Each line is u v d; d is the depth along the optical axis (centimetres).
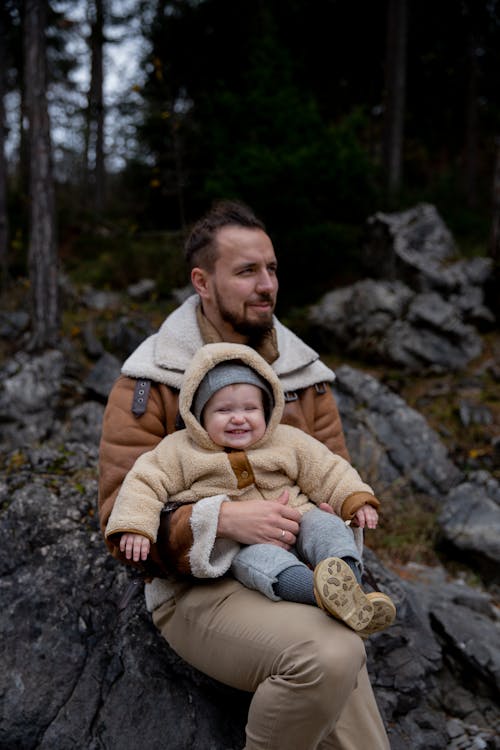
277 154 774
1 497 283
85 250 1238
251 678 181
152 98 1001
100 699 227
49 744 219
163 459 200
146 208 1183
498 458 500
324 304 729
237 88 1106
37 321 691
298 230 753
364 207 840
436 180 1470
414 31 1565
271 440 210
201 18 1274
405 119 1764
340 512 201
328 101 1546
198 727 218
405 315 672
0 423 555
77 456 327
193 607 196
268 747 169
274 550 185
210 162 907
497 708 279
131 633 240
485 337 701
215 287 223
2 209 1038
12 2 1089
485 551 389
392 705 251
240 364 205
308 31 1473
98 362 612
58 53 1655
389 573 295
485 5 1480
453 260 744
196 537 183
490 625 317
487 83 1733
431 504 454
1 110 1113
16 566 258
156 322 762
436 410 568
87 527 273
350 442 488
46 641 240
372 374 645
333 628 169
